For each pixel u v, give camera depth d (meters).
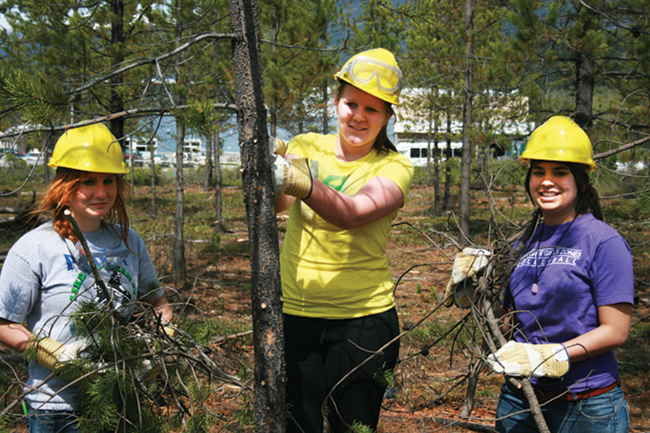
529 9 7.58
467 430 3.56
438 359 4.88
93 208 1.99
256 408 1.82
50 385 1.90
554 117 2.12
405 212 20.81
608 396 1.94
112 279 2.06
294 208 2.35
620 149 3.50
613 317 1.87
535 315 2.04
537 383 2.00
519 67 8.34
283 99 10.48
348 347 2.18
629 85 8.23
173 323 2.25
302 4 10.88
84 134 2.01
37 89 1.69
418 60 12.50
